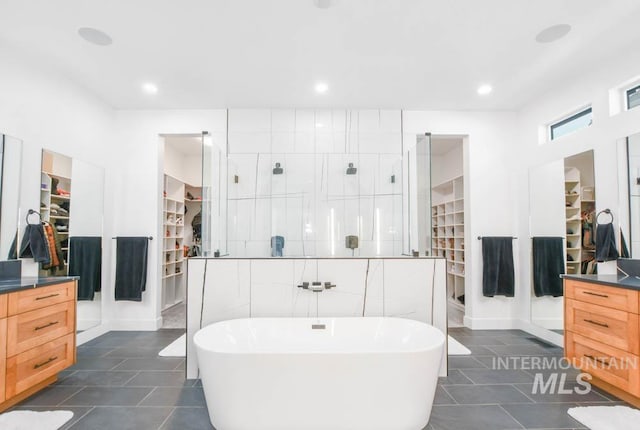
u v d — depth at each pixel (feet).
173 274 16.83
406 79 10.05
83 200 10.89
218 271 8.59
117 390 7.57
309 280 8.63
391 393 5.95
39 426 6.05
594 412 6.54
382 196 11.74
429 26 7.50
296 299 8.61
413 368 5.96
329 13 7.04
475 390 7.54
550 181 10.98
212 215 11.06
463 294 16.61
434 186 19.92
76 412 6.59
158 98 11.44
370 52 8.58
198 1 6.63
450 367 8.84
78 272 10.63
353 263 8.71
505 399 7.13
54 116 9.70
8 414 6.47
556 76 9.92
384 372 5.93
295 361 5.89
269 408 5.92
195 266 8.57
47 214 9.50
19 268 8.55
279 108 12.19
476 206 12.49
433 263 8.80
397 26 7.50
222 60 8.96
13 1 6.57
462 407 6.81
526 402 7.00
